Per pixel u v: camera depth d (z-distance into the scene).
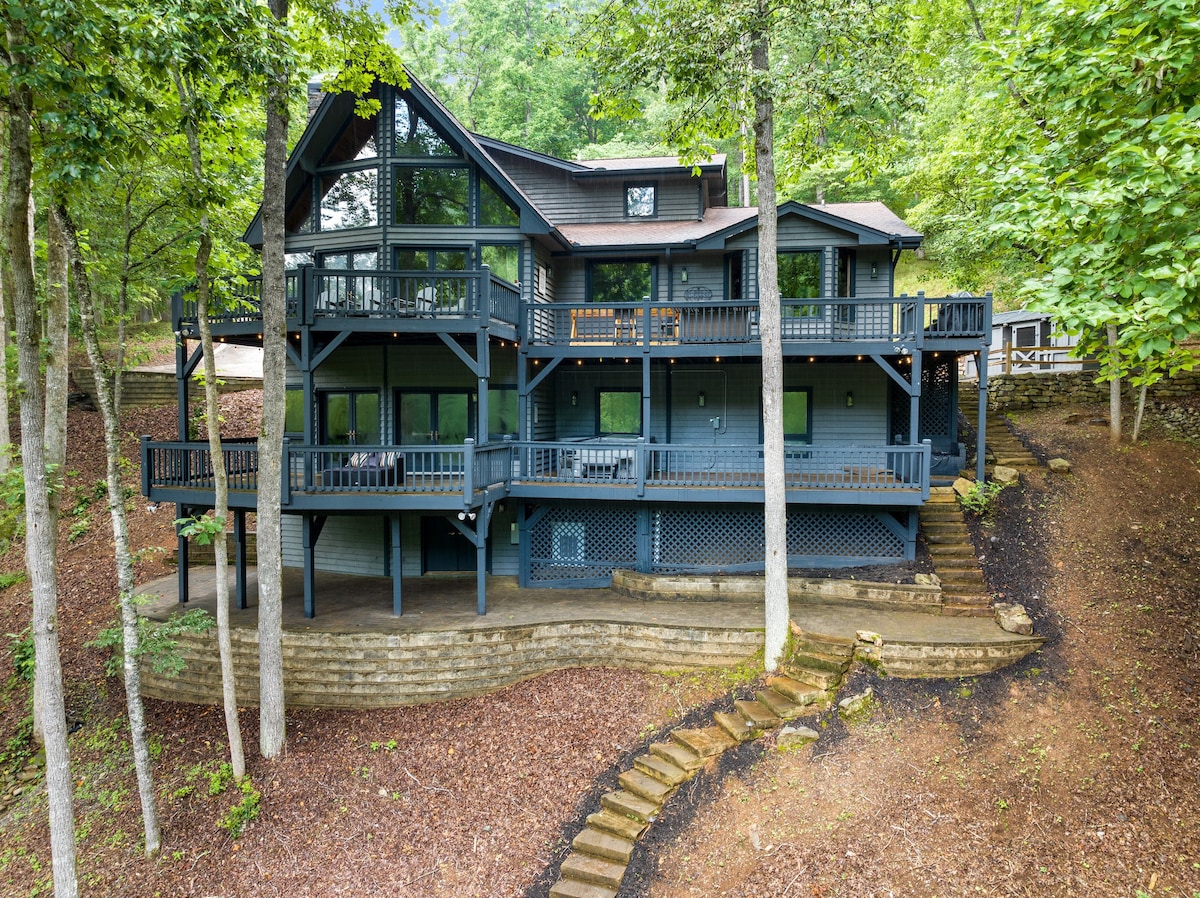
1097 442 13.34
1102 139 6.93
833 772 7.25
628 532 12.48
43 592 6.84
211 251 9.30
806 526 11.73
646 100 27.17
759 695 8.50
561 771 8.15
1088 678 7.98
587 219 16.88
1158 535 10.16
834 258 14.09
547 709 9.31
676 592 11.52
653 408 15.13
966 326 12.35
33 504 6.79
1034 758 7.08
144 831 8.03
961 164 14.31
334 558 13.98
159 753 9.23
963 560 10.76
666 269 15.23
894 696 8.17
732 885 6.32
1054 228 7.34
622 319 13.95
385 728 9.30
